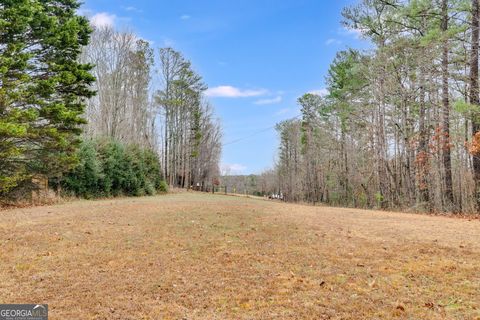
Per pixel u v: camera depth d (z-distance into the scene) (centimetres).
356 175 3108
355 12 2286
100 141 2277
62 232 727
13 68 1342
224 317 341
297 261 536
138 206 1293
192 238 688
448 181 1642
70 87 1675
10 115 1290
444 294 401
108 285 427
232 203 1623
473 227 865
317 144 4038
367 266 512
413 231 795
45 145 1534
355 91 2817
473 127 1515
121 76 2997
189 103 4409
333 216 1135
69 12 1783
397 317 341
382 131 2450
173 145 4228
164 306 366
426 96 2248
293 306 368
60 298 387
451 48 1638
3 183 1341
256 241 669
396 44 1994
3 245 613
